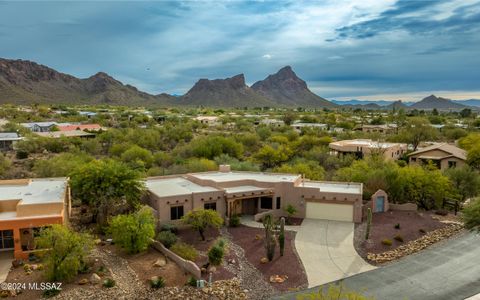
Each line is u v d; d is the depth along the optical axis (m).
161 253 27.98
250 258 28.06
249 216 38.06
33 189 33.78
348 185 41.81
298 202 37.91
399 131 97.00
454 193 41.38
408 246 30.47
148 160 61.22
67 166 49.00
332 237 32.31
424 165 55.69
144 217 28.58
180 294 22.55
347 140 79.62
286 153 67.31
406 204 39.72
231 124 132.25
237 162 58.66
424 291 23.52
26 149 74.12
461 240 32.03
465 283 24.50
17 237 26.17
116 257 27.05
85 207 37.84
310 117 158.25
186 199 34.66
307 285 24.42
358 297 18.27
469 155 54.91
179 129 96.19
